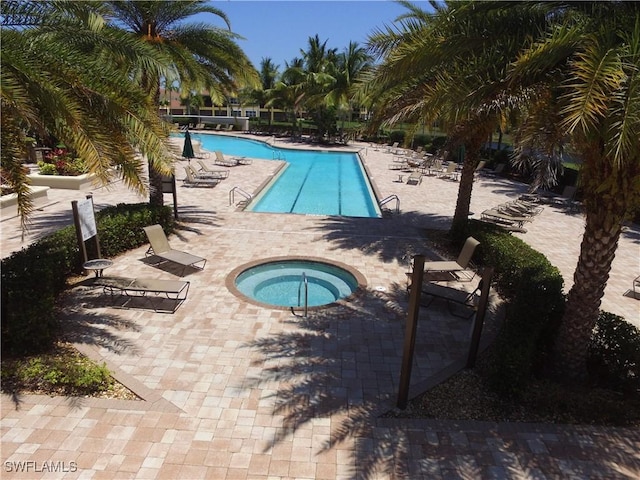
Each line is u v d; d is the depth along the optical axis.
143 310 8.23
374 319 8.30
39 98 5.95
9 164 6.30
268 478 4.72
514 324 6.71
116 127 7.09
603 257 5.95
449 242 12.90
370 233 13.83
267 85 52.94
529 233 14.85
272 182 23.69
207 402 5.85
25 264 7.12
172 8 11.84
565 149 5.85
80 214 8.97
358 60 40.06
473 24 5.53
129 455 4.92
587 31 5.01
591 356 7.01
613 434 5.57
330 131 44.59
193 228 13.59
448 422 5.68
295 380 6.40
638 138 4.41
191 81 12.87
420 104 6.66
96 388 5.97
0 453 4.87
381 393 6.20
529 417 5.83
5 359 6.38
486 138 11.81
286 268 11.14
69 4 7.64
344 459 5.02
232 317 8.12
